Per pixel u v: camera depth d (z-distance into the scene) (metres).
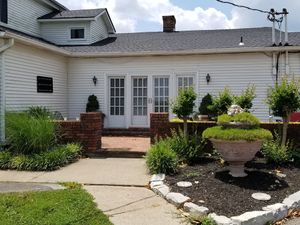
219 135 6.32
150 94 13.86
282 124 8.50
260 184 6.08
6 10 13.42
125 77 14.07
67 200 5.30
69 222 4.44
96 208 5.06
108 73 14.11
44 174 7.28
